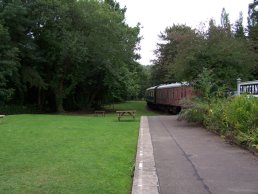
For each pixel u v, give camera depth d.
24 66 38.03
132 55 45.66
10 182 7.39
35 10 37.12
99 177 7.80
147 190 6.76
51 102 45.22
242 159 9.88
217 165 9.11
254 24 51.94
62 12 37.69
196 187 7.05
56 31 37.88
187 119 20.22
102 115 35.06
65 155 10.46
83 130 17.69
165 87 46.84
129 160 9.85
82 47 38.00
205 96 20.52
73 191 6.72
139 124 21.48
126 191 6.79
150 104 60.75
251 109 12.67
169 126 19.67
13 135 15.41
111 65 42.69
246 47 25.28
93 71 43.84
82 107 49.28
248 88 20.33
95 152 11.01
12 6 34.97
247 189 6.91
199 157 10.20
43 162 9.43
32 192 6.67
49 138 14.41
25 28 37.59
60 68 40.22
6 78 36.50
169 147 12.07
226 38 23.89
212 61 23.11
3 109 37.38
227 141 13.32
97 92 50.28
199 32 25.20
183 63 23.64
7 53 32.78
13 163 9.30
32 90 43.94
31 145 12.45
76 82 42.69
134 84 54.19
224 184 7.27
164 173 8.24
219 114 15.67
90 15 39.75
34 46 37.12
